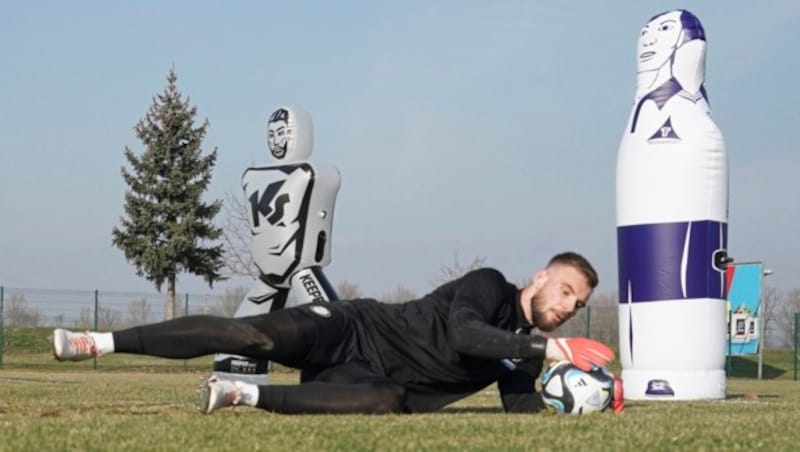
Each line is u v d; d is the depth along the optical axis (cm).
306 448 444
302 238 1231
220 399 596
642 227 1373
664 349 1358
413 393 716
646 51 1398
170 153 4878
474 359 707
